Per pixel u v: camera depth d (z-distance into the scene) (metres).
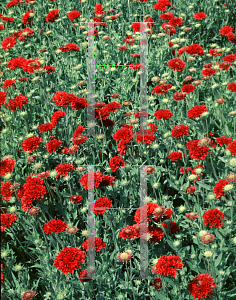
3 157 3.30
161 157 3.26
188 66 4.70
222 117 3.54
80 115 3.87
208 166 3.05
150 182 2.86
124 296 2.27
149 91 4.39
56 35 5.54
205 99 4.05
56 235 2.50
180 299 1.98
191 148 2.76
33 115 3.97
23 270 2.66
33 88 4.48
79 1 6.14
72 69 4.61
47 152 3.40
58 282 2.32
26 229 2.66
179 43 4.79
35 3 6.19
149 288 2.25
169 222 2.47
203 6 6.14
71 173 3.24
